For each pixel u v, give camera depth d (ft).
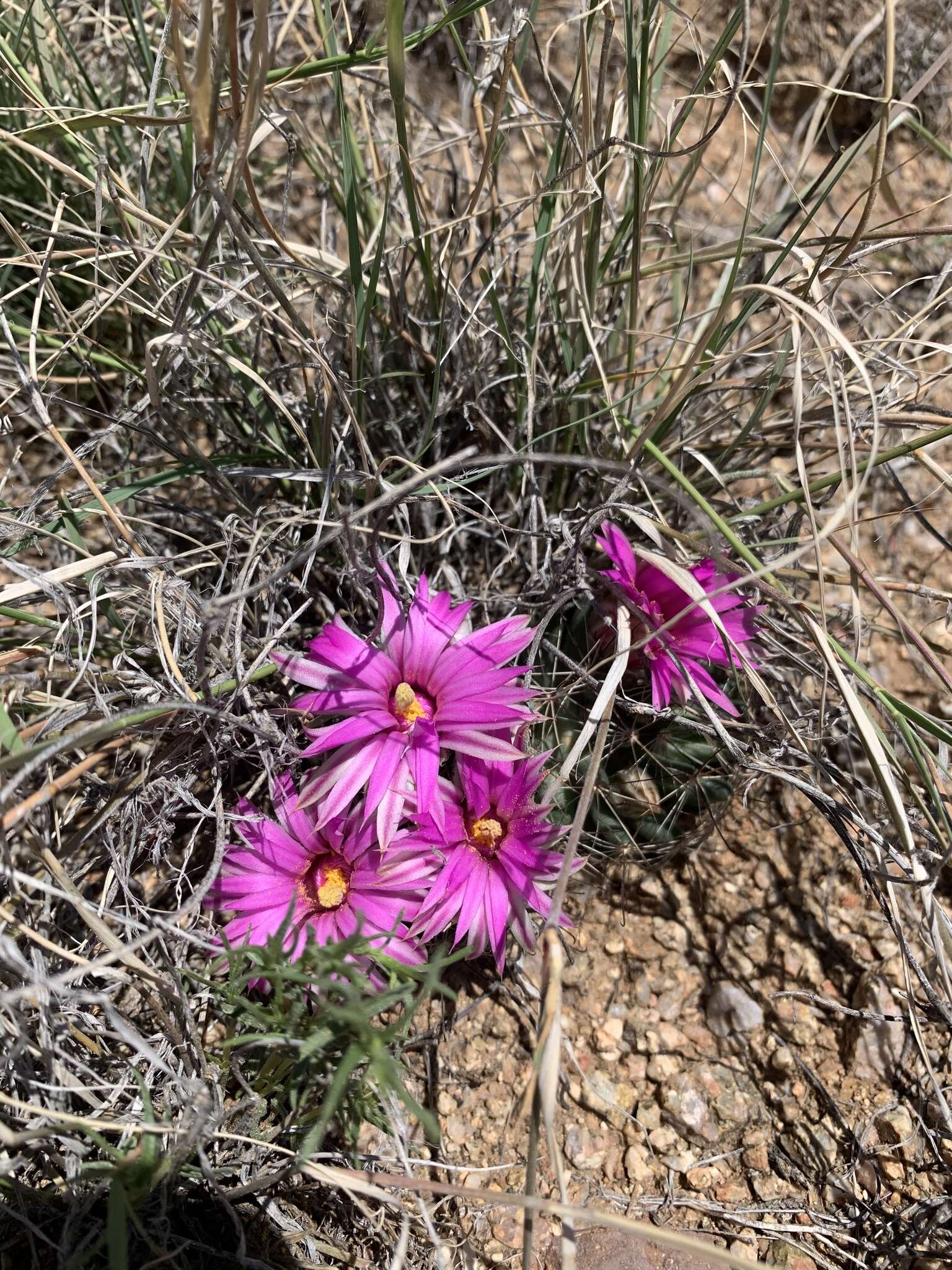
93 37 0.95
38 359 0.80
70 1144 0.49
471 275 0.75
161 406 0.62
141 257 0.66
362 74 0.71
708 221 0.97
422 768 0.54
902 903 0.70
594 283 0.70
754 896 0.72
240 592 0.52
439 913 0.55
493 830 0.57
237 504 0.69
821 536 0.49
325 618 0.73
